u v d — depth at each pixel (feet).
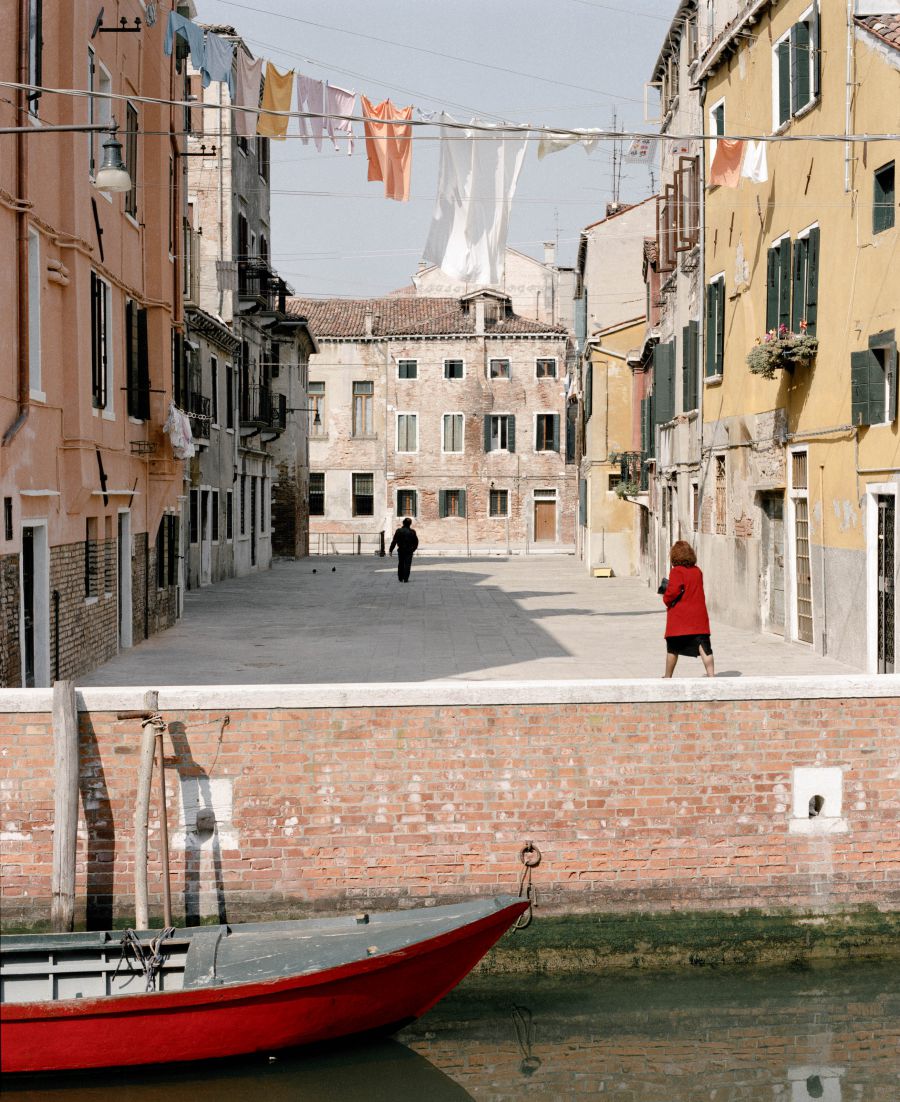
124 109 57.82
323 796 32.12
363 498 191.11
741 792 32.78
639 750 32.58
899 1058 28.48
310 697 31.94
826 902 33.04
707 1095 26.89
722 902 32.83
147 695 31.73
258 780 32.04
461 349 187.83
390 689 32.04
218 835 32.01
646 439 103.91
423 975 27.84
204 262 112.78
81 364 48.24
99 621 53.72
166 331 64.49
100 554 53.98
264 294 127.75
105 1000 25.90
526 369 187.73
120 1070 26.94
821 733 32.91
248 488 124.16
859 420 48.57
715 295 71.67
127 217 57.93
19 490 41.39
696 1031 29.58
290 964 26.91
